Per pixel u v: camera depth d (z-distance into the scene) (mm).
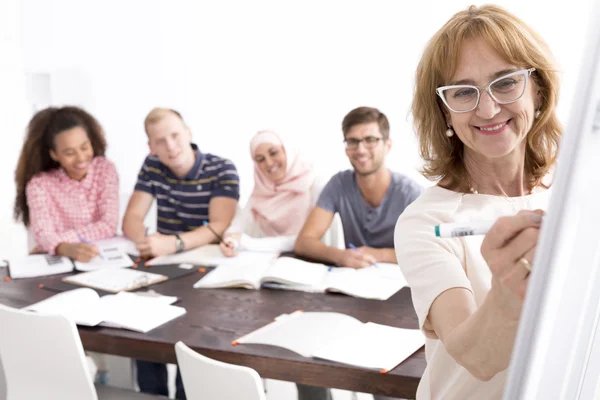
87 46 3791
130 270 2188
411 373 1351
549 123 909
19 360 1668
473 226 610
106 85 3816
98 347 1679
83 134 2609
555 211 369
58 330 1553
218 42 3650
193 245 2441
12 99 3695
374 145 2258
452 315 764
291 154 2705
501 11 848
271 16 3533
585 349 405
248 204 2830
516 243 558
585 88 360
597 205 374
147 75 3791
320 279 2020
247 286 1995
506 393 389
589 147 364
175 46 3713
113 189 2709
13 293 2029
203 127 3766
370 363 1398
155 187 2738
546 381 387
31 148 2639
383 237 2357
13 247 3715
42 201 2598
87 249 2344
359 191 2373
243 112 3682
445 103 854
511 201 917
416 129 963
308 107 3545
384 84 3377
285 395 2521
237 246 2424
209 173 2646
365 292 1891
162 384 2359
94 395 1606
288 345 1507
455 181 939
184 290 2006
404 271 872
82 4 3730
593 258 379
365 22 3367
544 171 943
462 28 833
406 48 3311
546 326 377
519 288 570
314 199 2709
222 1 3600
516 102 813
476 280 852
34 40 3717
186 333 1643
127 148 3852
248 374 1236
